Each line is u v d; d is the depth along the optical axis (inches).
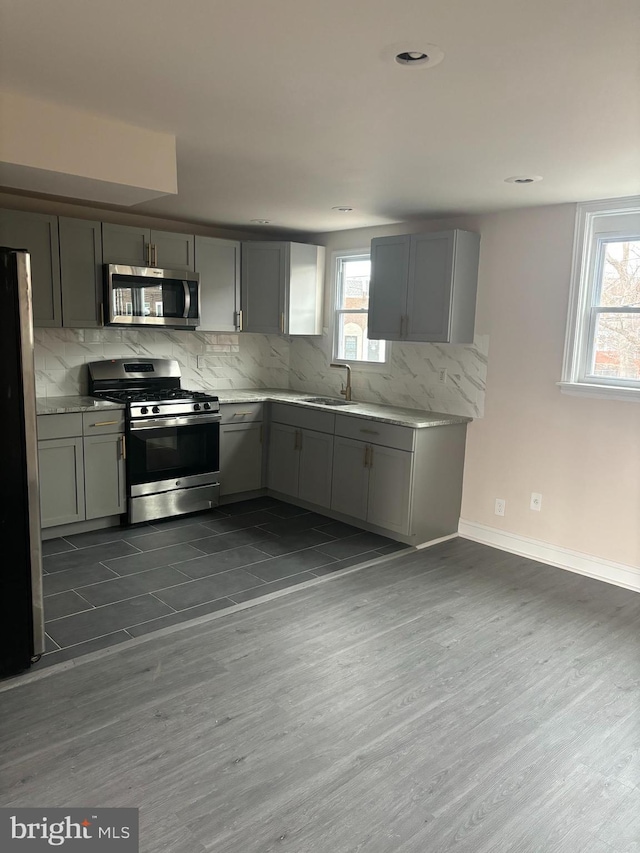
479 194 142.6
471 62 74.0
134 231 176.2
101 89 86.4
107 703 94.8
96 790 77.2
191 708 94.2
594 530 150.3
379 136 103.7
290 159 119.0
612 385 146.0
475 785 80.1
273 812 74.5
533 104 86.8
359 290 203.8
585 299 148.9
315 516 190.4
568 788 80.1
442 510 172.1
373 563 153.7
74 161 96.8
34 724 89.4
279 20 64.9
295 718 92.6
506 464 165.9
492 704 97.7
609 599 137.6
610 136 99.0
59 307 164.6
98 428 164.2
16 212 154.6
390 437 164.9
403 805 76.4
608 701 99.3
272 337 227.3
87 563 147.9
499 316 163.8
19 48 73.4
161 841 69.7
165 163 106.3
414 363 185.6
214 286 199.0
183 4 62.0
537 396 158.1
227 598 131.5
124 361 189.6
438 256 162.6
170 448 179.2
